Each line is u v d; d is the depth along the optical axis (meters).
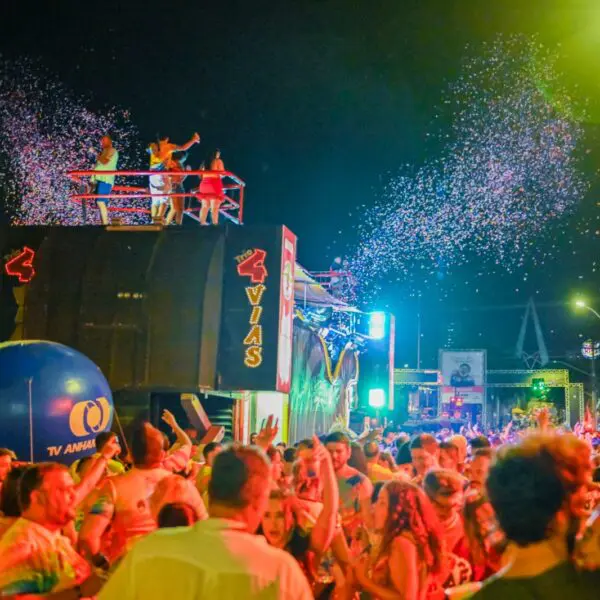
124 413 14.15
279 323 14.13
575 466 3.31
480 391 50.94
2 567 4.29
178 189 15.95
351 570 5.54
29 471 4.55
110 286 14.36
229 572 3.29
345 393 23.98
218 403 16.05
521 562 3.01
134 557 3.40
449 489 5.55
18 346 9.38
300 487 6.62
